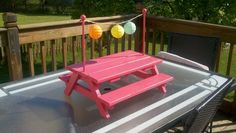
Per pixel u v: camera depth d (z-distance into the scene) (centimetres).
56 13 1944
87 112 152
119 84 187
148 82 171
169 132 258
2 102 162
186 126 135
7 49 258
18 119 145
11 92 175
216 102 155
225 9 456
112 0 495
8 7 1934
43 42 284
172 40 275
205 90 184
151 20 352
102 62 173
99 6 514
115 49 353
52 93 174
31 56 281
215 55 254
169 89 184
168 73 213
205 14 468
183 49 270
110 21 323
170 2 481
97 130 137
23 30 261
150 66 178
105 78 151
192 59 267
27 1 2025
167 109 158
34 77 198
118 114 151
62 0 1928
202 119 145
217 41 253
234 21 457
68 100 165
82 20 156
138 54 192
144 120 147
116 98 149
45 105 159
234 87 199
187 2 468
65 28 289
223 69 609
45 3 1998
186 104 165
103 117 148
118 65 169
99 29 164
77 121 144
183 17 474
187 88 186
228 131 288
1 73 652
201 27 311
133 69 166
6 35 252
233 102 311
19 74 270
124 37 354
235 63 642
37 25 267
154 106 161
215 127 294
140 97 170
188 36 266
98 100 150
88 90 158
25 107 157
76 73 161
